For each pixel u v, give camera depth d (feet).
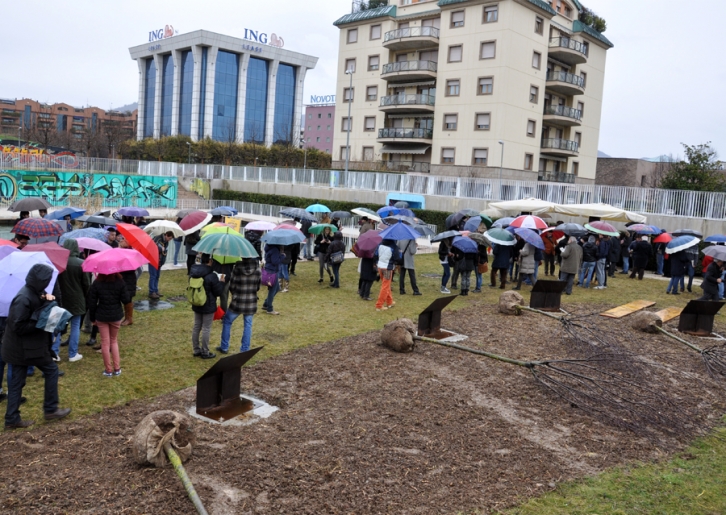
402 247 45.37
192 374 25.68
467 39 140.15
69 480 16.19
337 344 31.48
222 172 157.28
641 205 81.30
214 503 15.48
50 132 312.09
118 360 25.02
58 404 20.63
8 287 20.59
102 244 28.81
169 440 17.15
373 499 16.15
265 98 312.50
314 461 18.17
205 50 287.07
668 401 25.17
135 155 266.98
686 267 53.67
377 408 22.79
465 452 19.44
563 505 16.37
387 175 114.73
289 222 46.09
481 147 139.13
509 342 33.24
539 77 145.18
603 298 49.06
